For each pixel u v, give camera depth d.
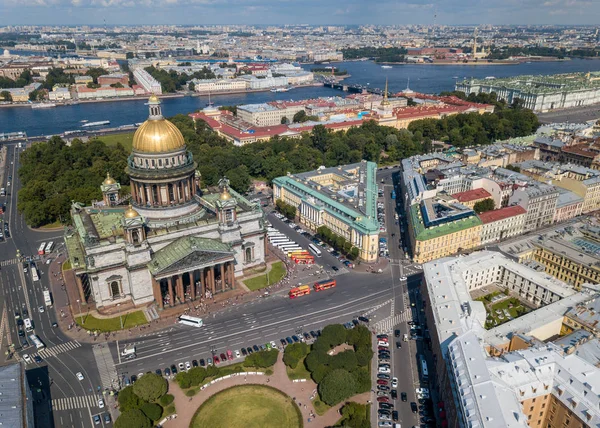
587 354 165.88
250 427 156.88
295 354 187.25
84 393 172.12
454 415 146.12
